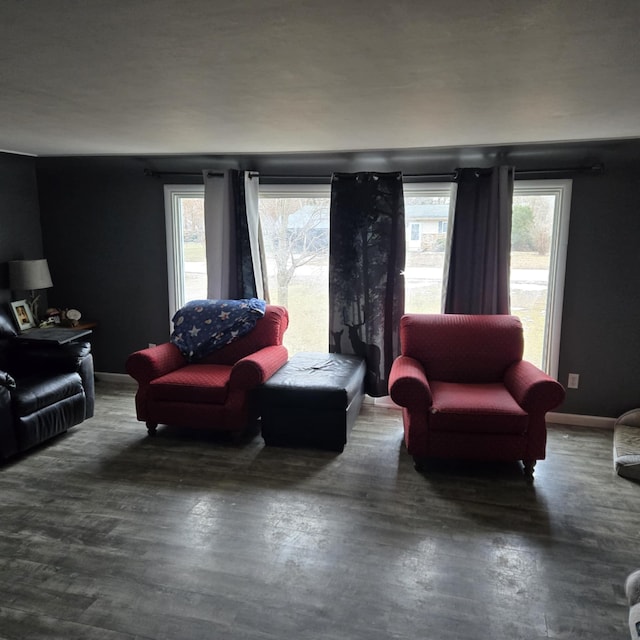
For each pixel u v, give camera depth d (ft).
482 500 9.22
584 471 10.32
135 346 15.69
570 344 12.48
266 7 4.09
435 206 13.17
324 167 13.39
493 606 6.65
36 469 10.29
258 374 11.03
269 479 9.95
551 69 5.81
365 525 8.44
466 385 11.19
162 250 14.85
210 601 6.73
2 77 6.21
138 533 8.19
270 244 14.48
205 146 12.14
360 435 12.03
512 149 12.01
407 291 13.78
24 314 14.12
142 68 5.80
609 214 11.76
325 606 6.64
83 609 6.57
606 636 6.18
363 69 5.84
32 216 15.12
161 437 11.89
